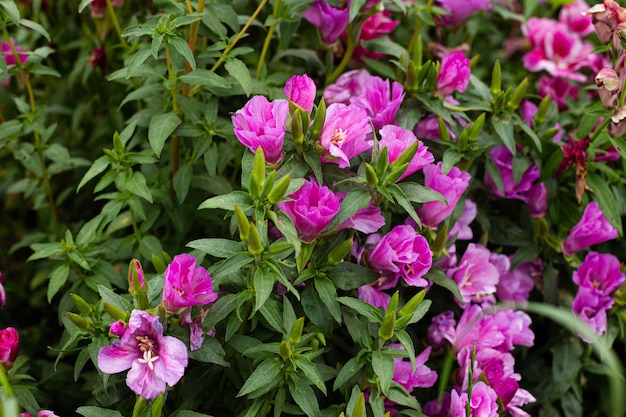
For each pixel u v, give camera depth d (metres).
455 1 1.13
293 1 1.05
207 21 1.01
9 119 1.25
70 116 1.30
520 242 1.10
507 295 1.08
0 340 0.94
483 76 1.28
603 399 1.16
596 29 1.03
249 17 1.08
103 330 0.91
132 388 0.86
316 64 1.11
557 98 1.25
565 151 1.07
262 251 0.87
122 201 1.03
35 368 1.09
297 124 0.90
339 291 0.98
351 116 0.91
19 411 0.95
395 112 1.00
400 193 0.92
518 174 1.06
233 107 1.10
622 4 1.03
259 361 0.93
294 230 0.87
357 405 0.88
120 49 1.21
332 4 1.05
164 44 0.99
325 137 0.90
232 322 0.92
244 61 1.16
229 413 1.03
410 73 1.01
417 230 1.00
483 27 1.31
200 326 0.90
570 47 1.24
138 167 1.13
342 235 0.95
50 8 1.26
